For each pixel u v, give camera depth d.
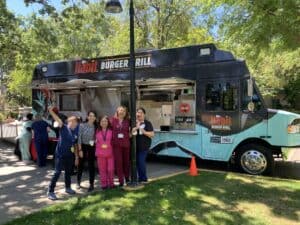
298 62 18.52
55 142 12.62
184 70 11.77
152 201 7.45
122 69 13.27
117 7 8.15
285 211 6.96
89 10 17.20
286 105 31.67
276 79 28.05
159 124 12.38
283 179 9.56
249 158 10.63
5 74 47.25
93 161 8.85
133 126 8.49
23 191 8.91
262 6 10.30
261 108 10.54
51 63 15.55
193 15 25.09
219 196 7.86
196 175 9.84
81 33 27.66
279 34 10.70
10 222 6.47
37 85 14.61
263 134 10.48
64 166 8.30
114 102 13.77
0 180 10.23
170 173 10.52
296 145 10.36
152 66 12.43
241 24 11.34
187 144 11.68
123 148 8.88
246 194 8.00
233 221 6.44
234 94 10.88
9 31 19.16
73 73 14.77
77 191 8.73
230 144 10.92
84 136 8.82
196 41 24.05
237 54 12.13
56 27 18.80
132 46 8.44
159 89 12.41
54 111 8.88
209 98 11.30
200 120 11.44
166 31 26.03
